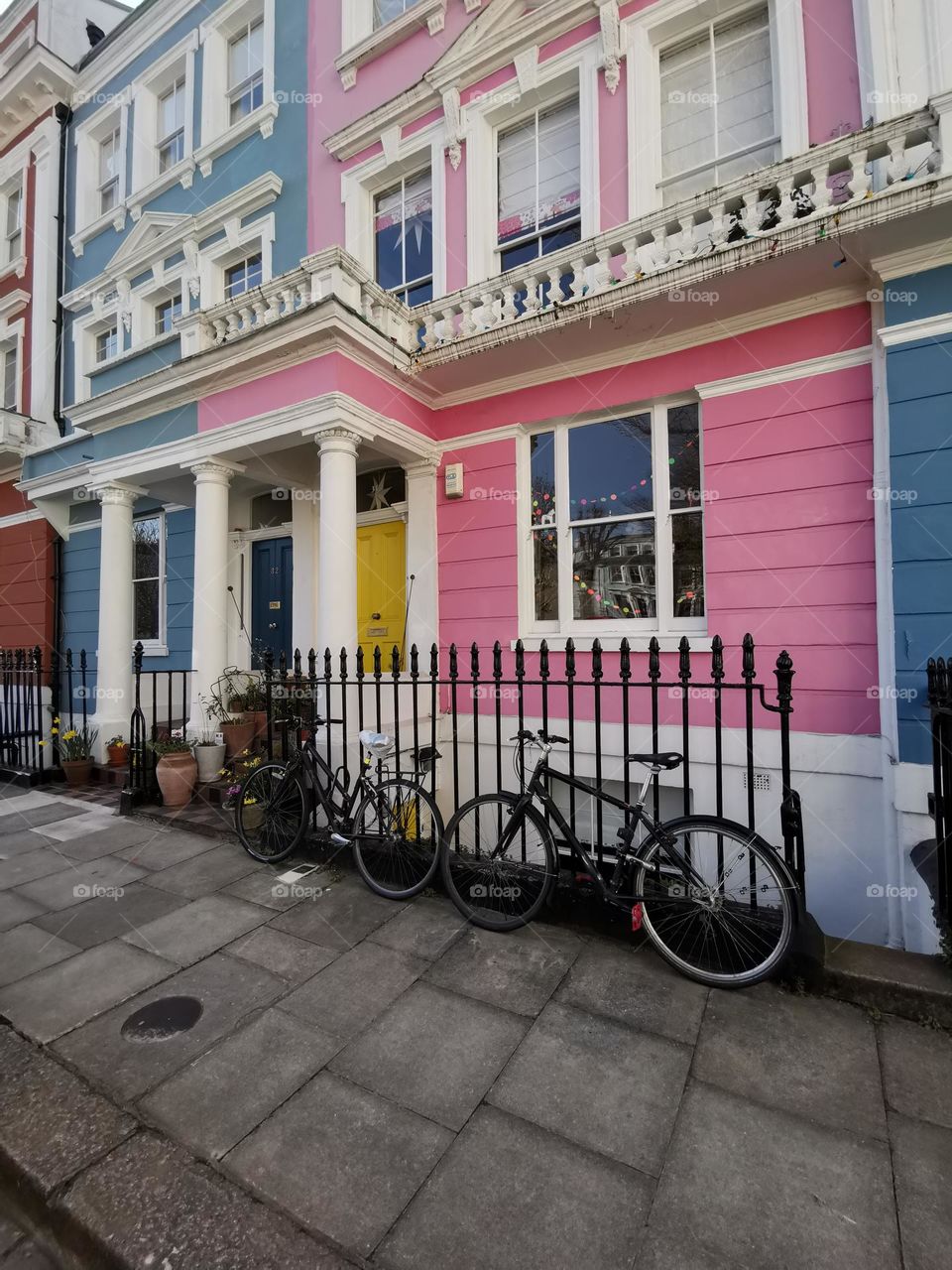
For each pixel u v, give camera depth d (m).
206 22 8.38
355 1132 1.90
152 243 8.71
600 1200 1.66
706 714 4.62
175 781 5.28
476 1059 2.21
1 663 7.43
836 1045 2.24
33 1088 2.09
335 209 7.11
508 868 3.22
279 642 7.84
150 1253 1.53
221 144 8.12
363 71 7.01
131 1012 2.53
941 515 3.58
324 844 4.00
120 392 6.14
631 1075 2.12
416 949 2.97
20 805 5.78
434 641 5.86
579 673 5.19
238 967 2.85
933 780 3.29
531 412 5.46
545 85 5.71
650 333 4.75
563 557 5.42
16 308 10.82
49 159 10.45
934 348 3.62
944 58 3.93
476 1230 1.58
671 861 2.82
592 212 5.39
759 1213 1.61
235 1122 1.94
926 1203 1.63
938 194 3.33
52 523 9.73
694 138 5.17
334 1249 1.54
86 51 11.10
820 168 3.87
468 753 5.74
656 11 5.08
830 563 4.22
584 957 2.85
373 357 5.09
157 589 9.09
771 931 2.59
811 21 4.53
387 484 6.80
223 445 5.51
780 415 4.39
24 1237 1.71
